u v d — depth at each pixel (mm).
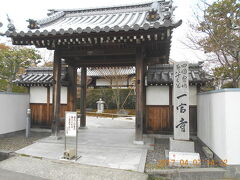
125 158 5324
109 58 8156
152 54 8164
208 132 6086
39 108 9391
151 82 7973
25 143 6863
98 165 4828
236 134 4324
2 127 7773
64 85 8867
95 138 7773
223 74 8922
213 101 5430
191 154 5016
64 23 8266
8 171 4562
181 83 5867
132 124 13258
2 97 7777
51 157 5348
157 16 5676
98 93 25984
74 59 8531
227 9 7270
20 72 18109
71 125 5395
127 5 9133
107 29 5434
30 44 6730
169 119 8234
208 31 7805
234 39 7090
